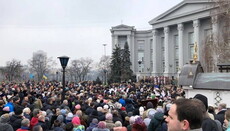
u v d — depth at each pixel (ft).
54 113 36.83
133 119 25.91
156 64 279.90
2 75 329.52
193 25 234.58
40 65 359.05
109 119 27.20
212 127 14.61
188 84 45.98
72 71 369.71
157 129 19.85
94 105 39.58
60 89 71.77
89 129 26.32
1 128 21.26
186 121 7.43
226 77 41.70
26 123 23.29
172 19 254.88
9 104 35.81
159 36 283.38
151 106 32.96
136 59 310.04
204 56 136.26
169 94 69.77
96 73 397.19
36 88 79.71
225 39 114.21
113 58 241.35
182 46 247.09
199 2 224.53
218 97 41.73
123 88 89.20
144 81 201.46
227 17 111.04
